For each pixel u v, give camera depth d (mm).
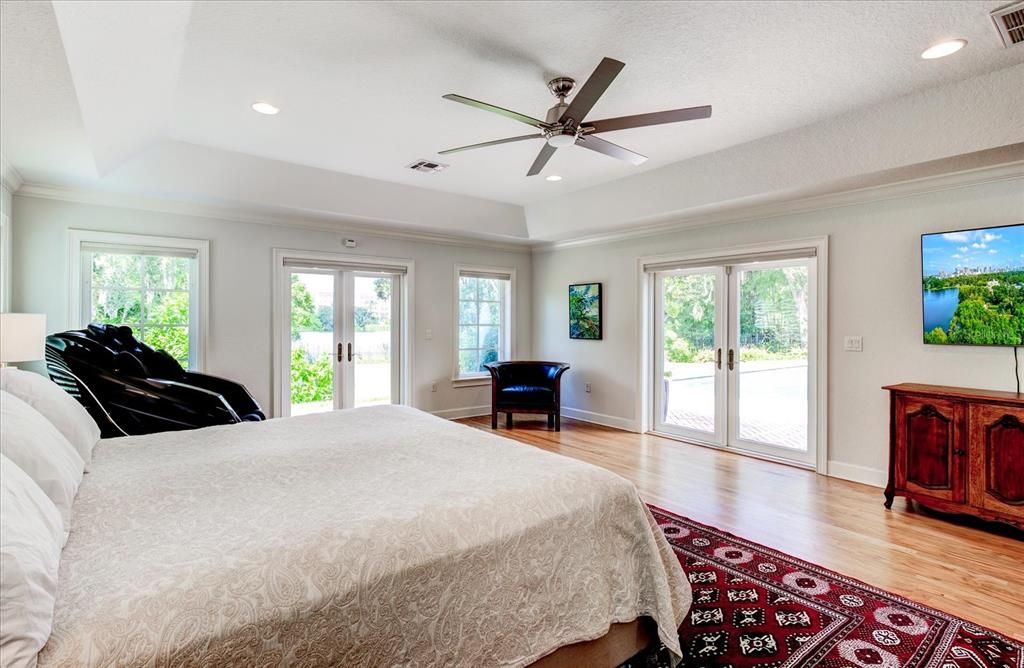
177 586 1019
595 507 1658
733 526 3000
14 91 1989
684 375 5219
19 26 1511
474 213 5492
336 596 1116
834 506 3322
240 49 2361
